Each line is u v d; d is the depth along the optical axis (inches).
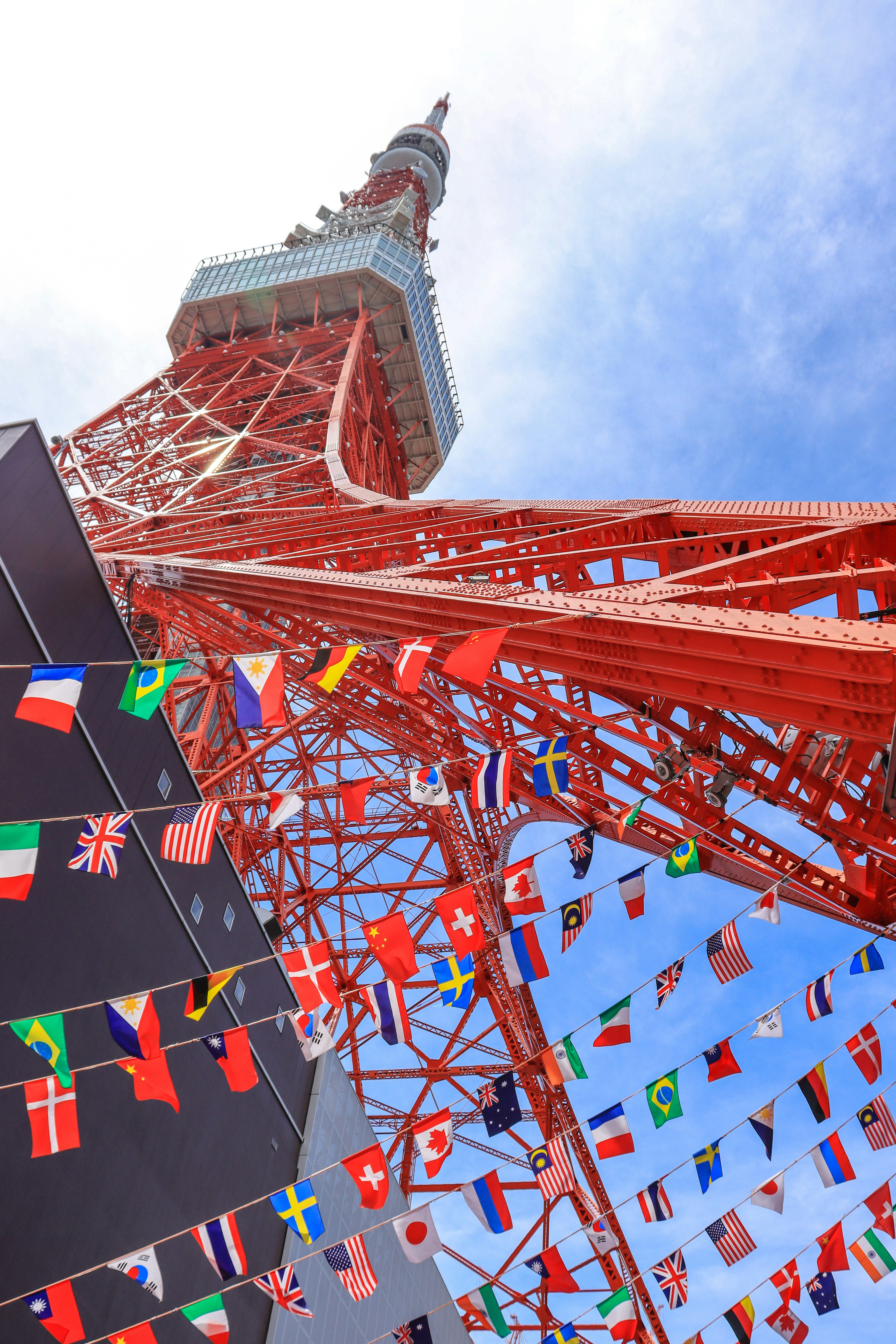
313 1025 416.8
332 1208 908.6
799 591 396.2
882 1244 427.5
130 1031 367.9
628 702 553.9
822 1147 414.3
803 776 527.8
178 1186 738.2
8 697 708.0
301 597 748.0
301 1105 958.4
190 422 2461.9
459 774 1227.2
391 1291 950.4
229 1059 386.0
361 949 1339.8
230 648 1202.0
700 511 595.2
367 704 1050.7
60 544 821.2
